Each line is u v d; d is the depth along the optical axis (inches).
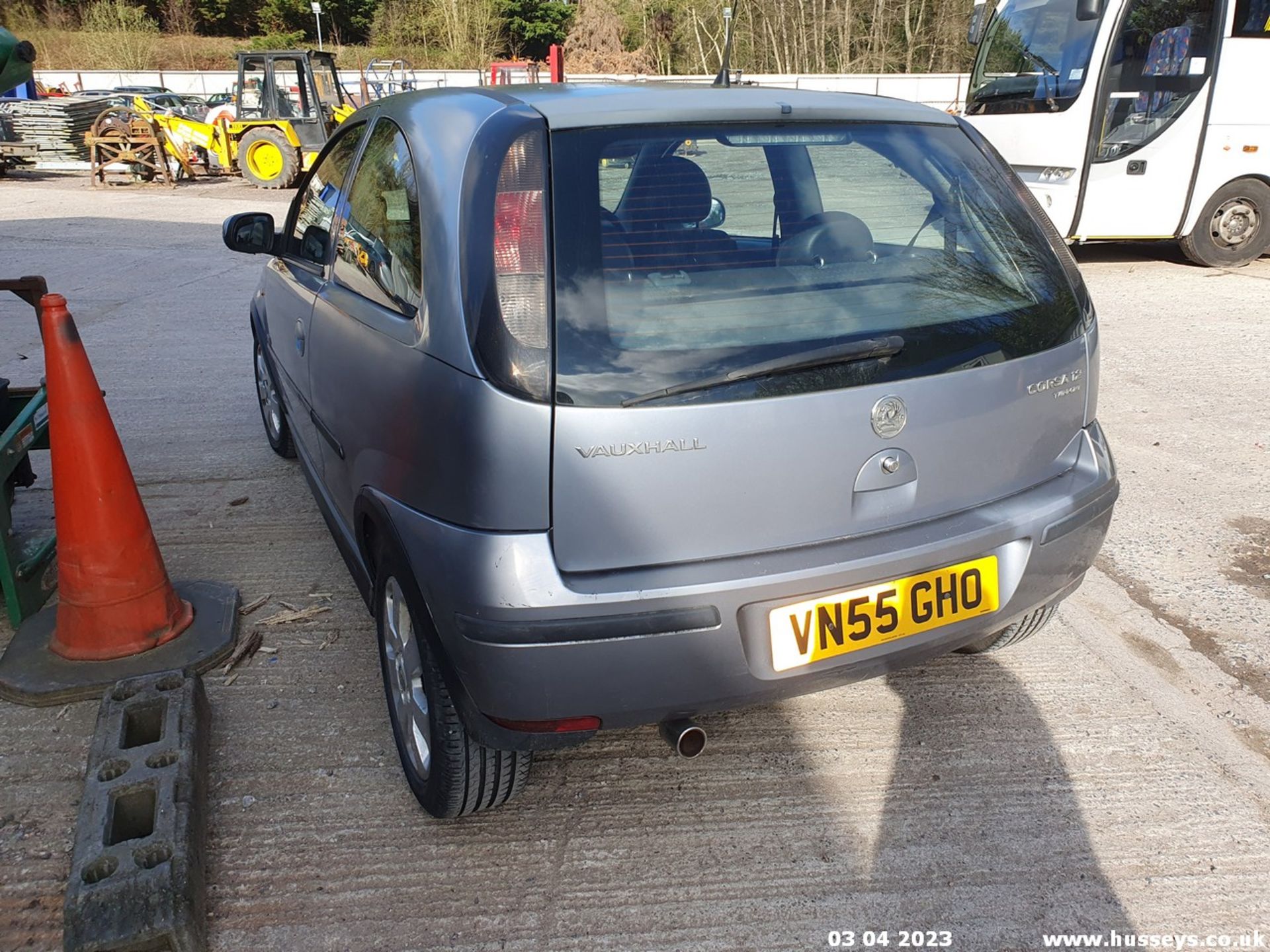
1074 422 99.8
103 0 1893.5
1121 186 357.7
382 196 108.3
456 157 87.8
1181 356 263.1
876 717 117.1
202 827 96.1
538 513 77.6
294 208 162.9
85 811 93.2
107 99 894.4
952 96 1108.5
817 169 92.7
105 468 119.7
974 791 104.7
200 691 114.0
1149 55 346.0
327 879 93.2
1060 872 94.0
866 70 1626.5
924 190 97.5
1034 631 120.3
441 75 1360.7
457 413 79.4
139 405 232.8
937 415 87.2
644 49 1791.3
